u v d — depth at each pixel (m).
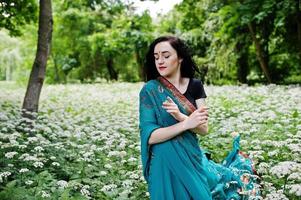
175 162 3.63
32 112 10.24
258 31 22.09
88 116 11.95
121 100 16.64
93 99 17.17
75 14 35.91
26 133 8.61
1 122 9.20
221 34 21.97
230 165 5.10
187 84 3.85
